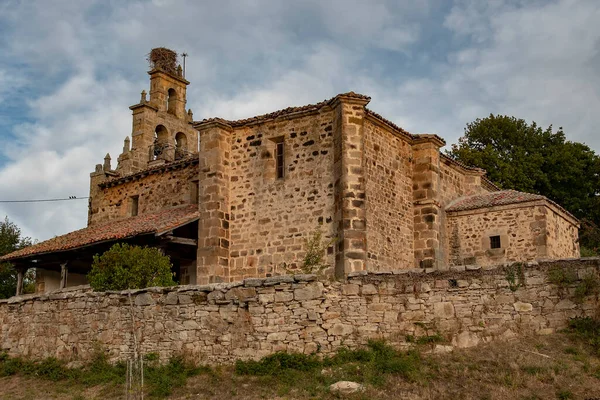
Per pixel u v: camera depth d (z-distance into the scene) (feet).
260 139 69.87
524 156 131.44
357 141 63.26
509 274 44.27
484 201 77.30
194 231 73.61
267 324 46.57
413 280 45.68
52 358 54.39
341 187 62.03
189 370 46.57
